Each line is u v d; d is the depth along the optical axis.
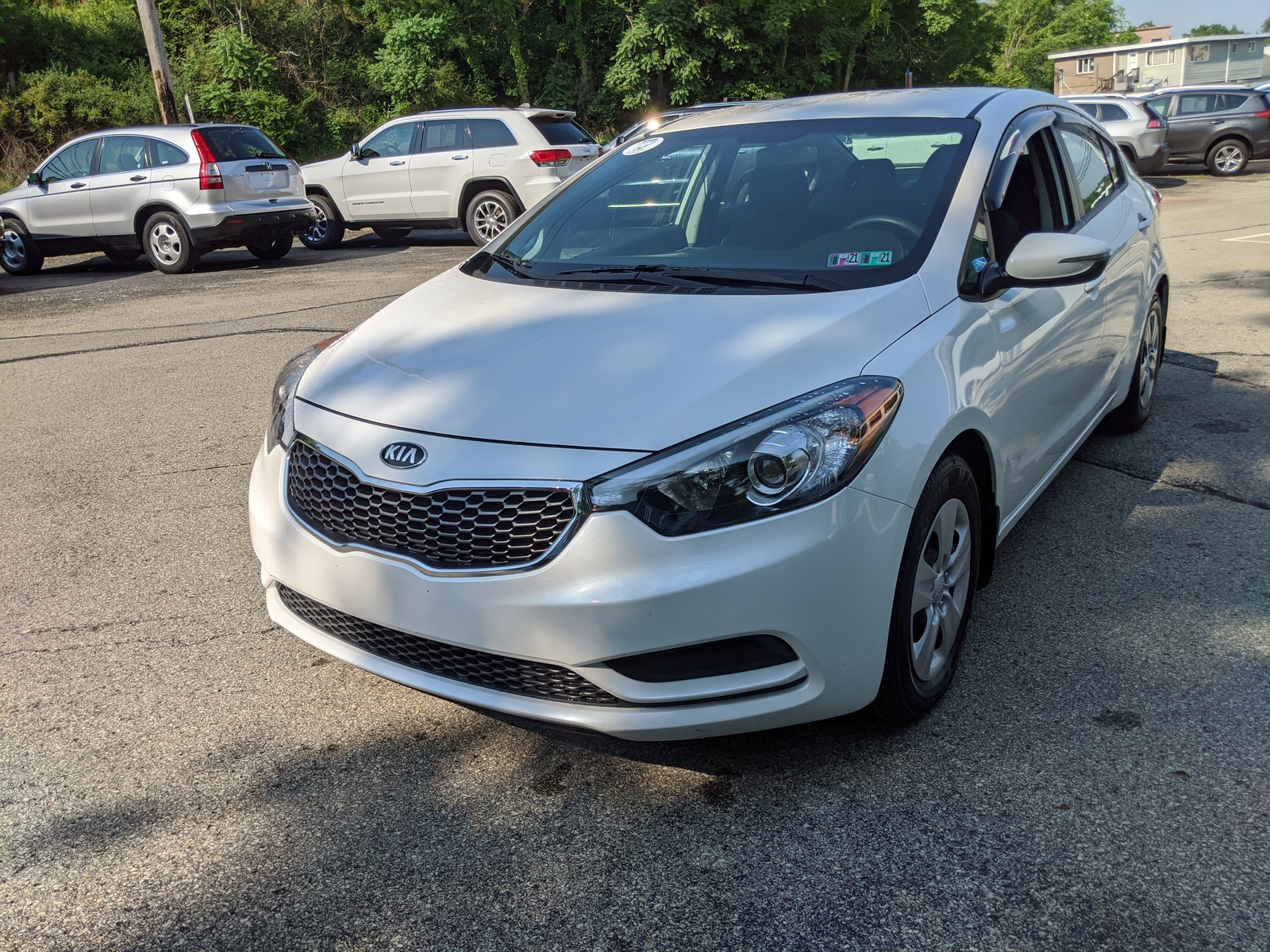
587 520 2.19
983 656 2.98
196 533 4.13
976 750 2.53
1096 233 3.88
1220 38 64.12
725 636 2.20
